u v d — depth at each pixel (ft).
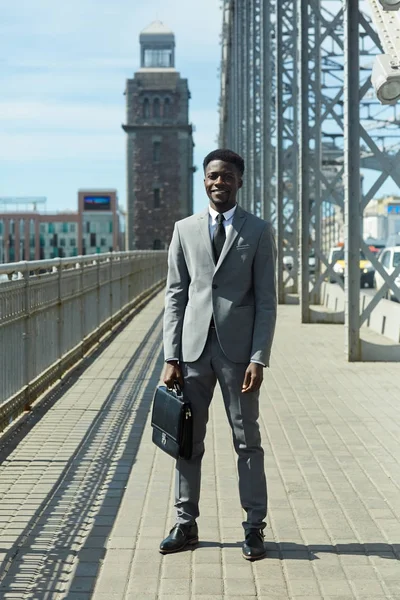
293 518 18.02
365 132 41.81
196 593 14.08
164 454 23.41
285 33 81.97
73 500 19.16
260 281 15.97
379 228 139.95
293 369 39.68
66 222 543.80
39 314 31.27
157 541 16.57
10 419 26.53
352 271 42.14
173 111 368.27
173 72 367.66
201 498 19.43
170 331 16.29
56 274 34.76
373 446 24.50
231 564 15.40
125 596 13.97
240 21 127.03
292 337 52.80
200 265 16.07
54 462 22.44
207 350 16.08
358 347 42.29
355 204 42.14
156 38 383.24
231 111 167.94
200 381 16.17
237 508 18.67
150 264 98.48
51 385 33.86
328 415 28.99
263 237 15.94
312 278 108.17
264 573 14.98
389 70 26.04
